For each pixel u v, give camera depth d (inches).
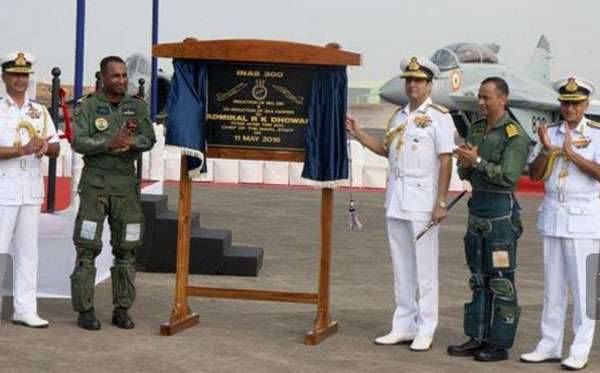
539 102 1197.7
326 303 344.8
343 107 334.0
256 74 343.6
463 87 1195.3
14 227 336.8
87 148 331.6
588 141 310.2
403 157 327.3
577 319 312.2
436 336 348.8
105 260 429.7
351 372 297.3
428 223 326.3
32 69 336.8
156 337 332.2
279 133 344.8
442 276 469.7
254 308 387.2
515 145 310.0
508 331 315.9
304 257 512.4
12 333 330.0
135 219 341.7
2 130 330.0
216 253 451.8
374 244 566.3
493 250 314.5
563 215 310.7
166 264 452.4
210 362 302.8
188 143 335.9
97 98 335.6
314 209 717.3
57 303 384.2
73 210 395.2
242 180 898.1
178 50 335.6
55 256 389.4
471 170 317.4
